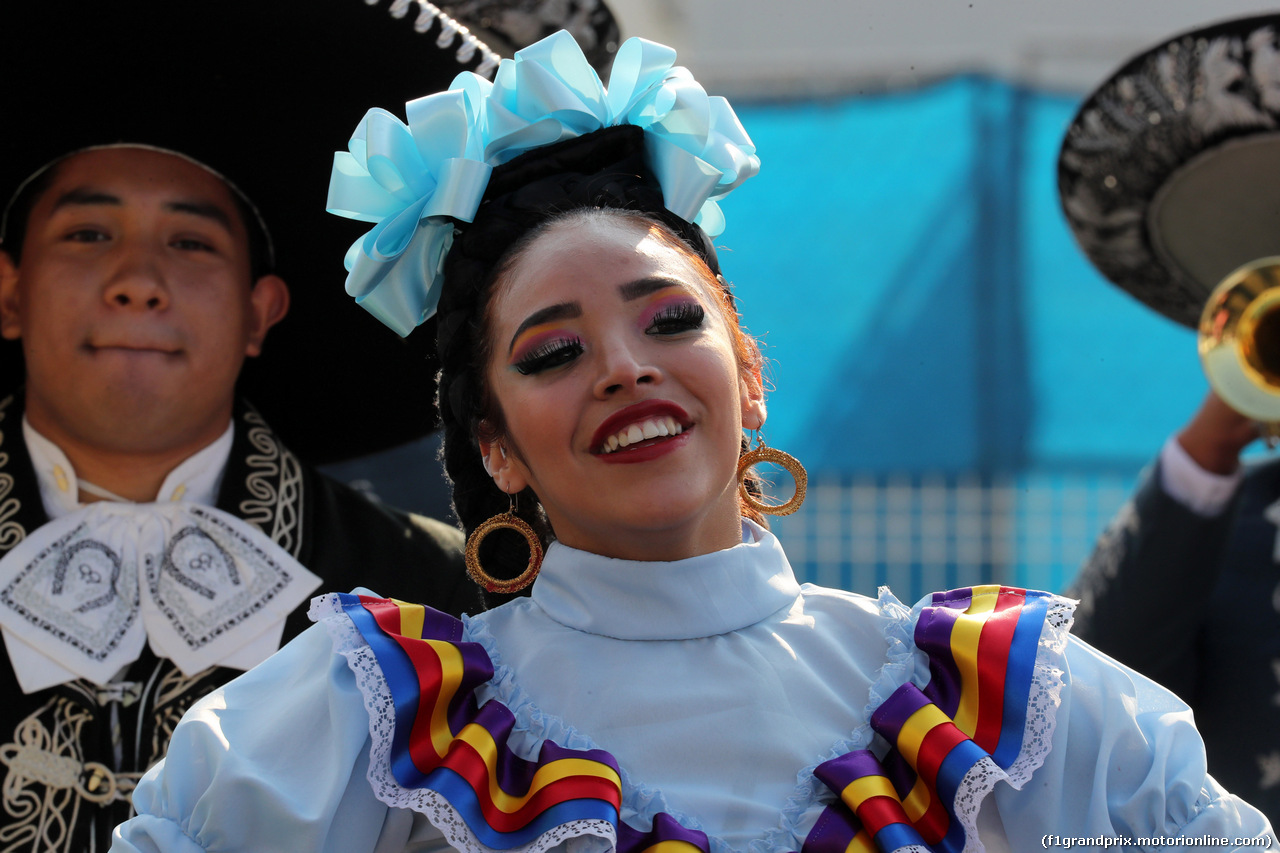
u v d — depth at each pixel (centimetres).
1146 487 574
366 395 496
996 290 988
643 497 286
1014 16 1064
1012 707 288
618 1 1039
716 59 1016
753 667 297
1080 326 981
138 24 409
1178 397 973
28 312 428
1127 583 571
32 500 426
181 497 438
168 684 412
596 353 294
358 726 282
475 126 337
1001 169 999
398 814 284
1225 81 573
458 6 500
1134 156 617
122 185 433
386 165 328
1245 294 555
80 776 395
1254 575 568
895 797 277
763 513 348
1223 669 565
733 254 1003
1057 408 977
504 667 302
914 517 975
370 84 437
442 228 338
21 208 435
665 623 303
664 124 338
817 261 998
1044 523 968
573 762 276
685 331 300
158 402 427
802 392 991
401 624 300
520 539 358
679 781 281
